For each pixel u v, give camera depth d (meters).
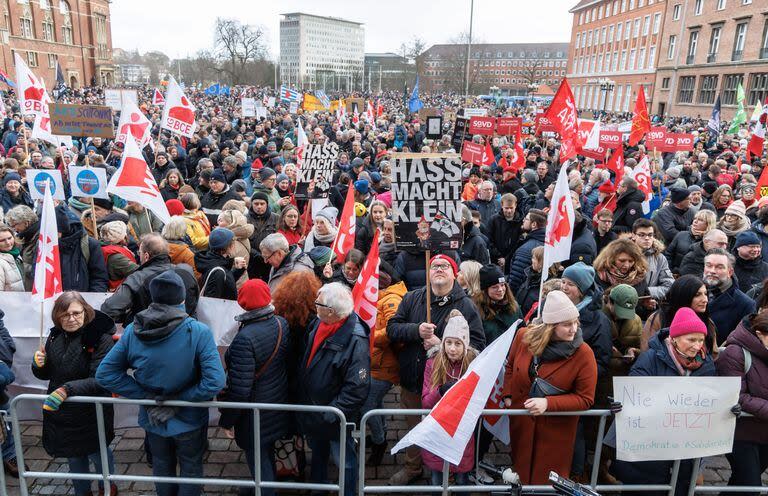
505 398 4.20
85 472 4.08
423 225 4.31
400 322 4.49
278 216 7.49
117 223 5.76
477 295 4.74
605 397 4.35
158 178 11.17
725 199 8.33
